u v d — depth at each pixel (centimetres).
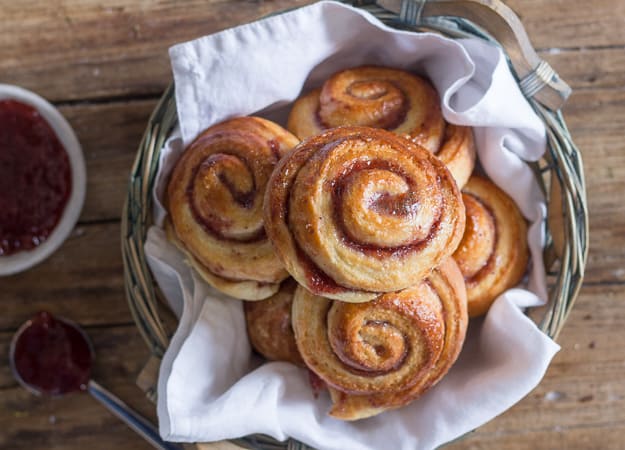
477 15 47
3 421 57
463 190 51
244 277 47
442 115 49
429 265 43
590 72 57
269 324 49
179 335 48
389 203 42
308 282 42
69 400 57
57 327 56
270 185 43
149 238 49
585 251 48
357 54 50
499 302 49
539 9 56
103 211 57
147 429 55
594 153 57
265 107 50
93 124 56
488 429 57
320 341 46
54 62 56
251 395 47
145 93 56
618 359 57
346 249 42
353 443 48
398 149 43
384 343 45
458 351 47
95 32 56
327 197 42
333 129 44
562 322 48
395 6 48
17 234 55
